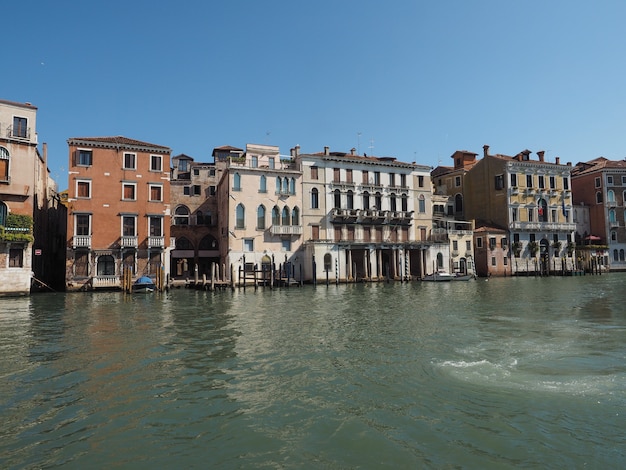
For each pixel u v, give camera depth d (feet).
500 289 116.98
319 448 21.29
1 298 97.76
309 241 147.23
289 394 29.07
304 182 152.05
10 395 29.19
